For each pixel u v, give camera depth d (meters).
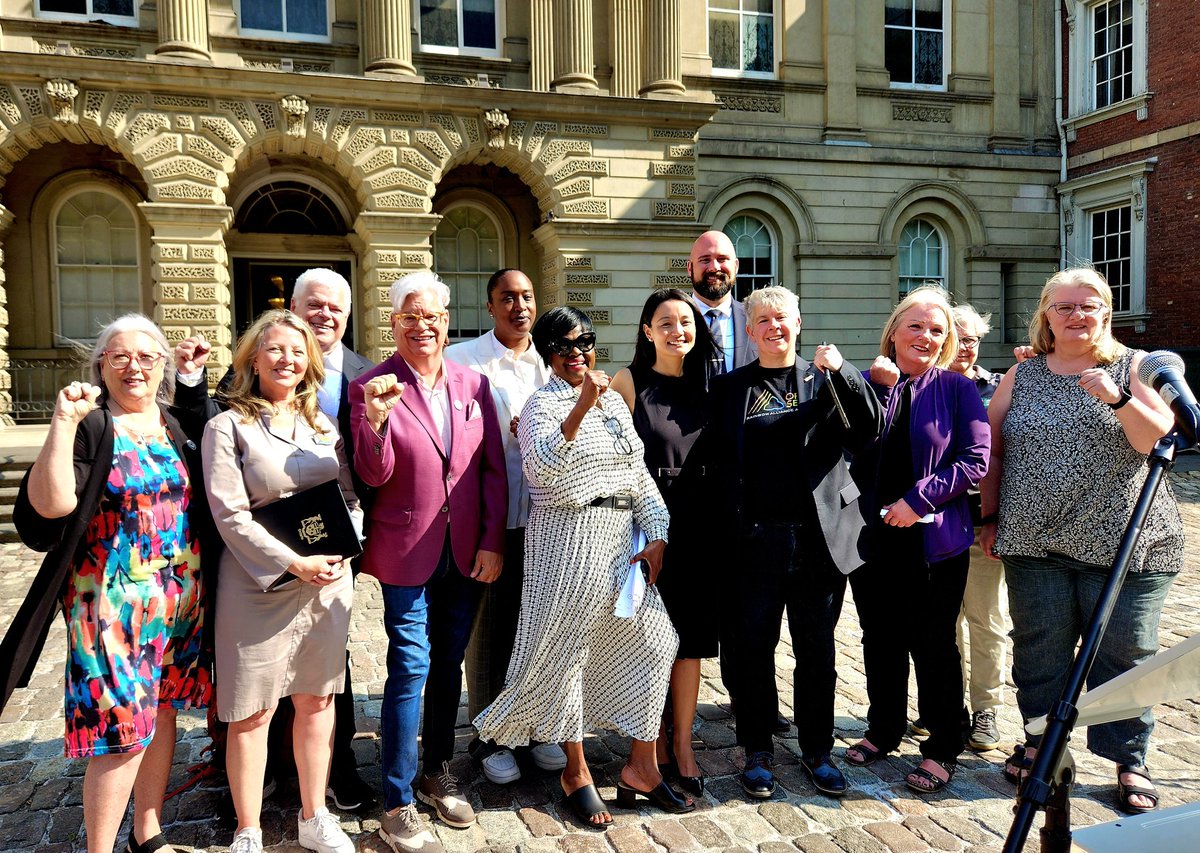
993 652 3.98
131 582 2.78
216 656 2.93
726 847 3.15
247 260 14.04
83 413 2.64
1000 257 16.66
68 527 2.66
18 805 3.56
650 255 13.52
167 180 11.53
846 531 3.53
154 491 2.85
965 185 16.47
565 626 3.21
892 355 3.91
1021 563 3.61
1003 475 3.68
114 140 11.44
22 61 10.91
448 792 3.35
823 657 3.60
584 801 3.34
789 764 3.86
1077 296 3.42
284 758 3.55
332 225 14.37
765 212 15.48
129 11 12.27
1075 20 16.61
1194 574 7.23
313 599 2.98
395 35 12.46
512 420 3.69
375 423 3.01
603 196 13.32
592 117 13.16
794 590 3.59
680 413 3.67
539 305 14.95
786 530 3.54
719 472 3.71
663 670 3.32
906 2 16.25
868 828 3.28
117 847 3.20
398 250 12.45
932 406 3.69
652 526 3.39
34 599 2.63
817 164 15.59
